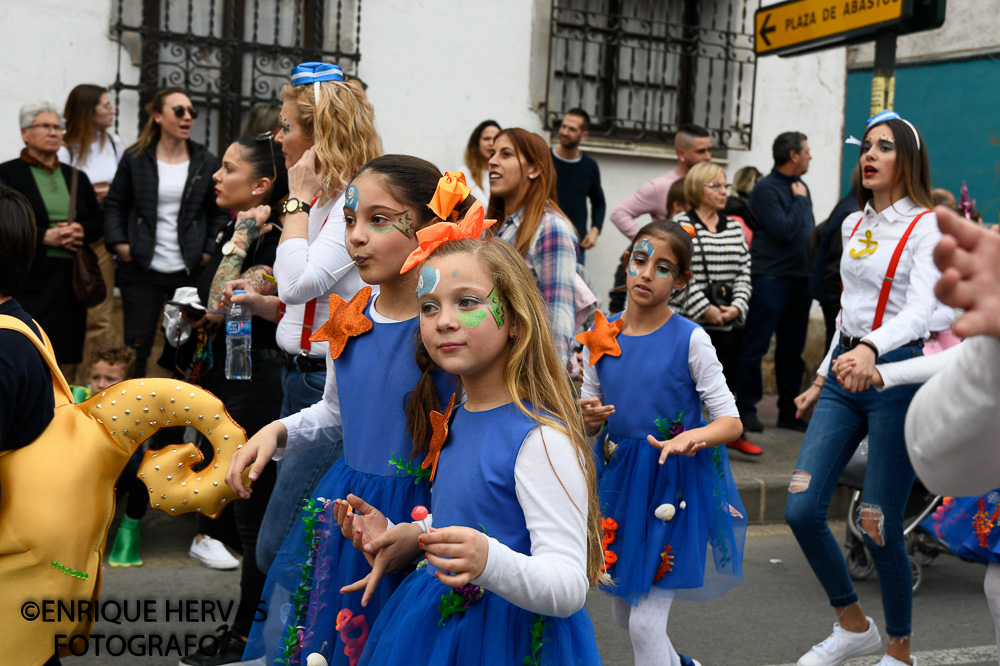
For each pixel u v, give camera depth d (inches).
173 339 136.7
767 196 262.7
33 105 199.2
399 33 279.4
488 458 74.7
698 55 318.3
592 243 277.4
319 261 110.6
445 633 75.7
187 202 215.5
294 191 116.0
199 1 262.1
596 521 78.5
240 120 267.4
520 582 67.4
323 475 109.3
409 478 89.7
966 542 137.7
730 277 234.1
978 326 38.1
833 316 248.2
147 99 256.2
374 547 79.2
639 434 124.7
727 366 238.5
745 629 161.3
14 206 88.6
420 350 88.0
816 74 331.3
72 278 203.6
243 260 133.5
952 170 371.6
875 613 171.2
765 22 245.1
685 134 264.5
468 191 87.3
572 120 269.0
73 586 86.0
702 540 121.6
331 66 120.8
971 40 361.7
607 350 129.5
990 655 152.4
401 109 281.4
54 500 84.5
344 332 93.6
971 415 43.3
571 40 304.2
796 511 134.6
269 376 131.1
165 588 165.3
